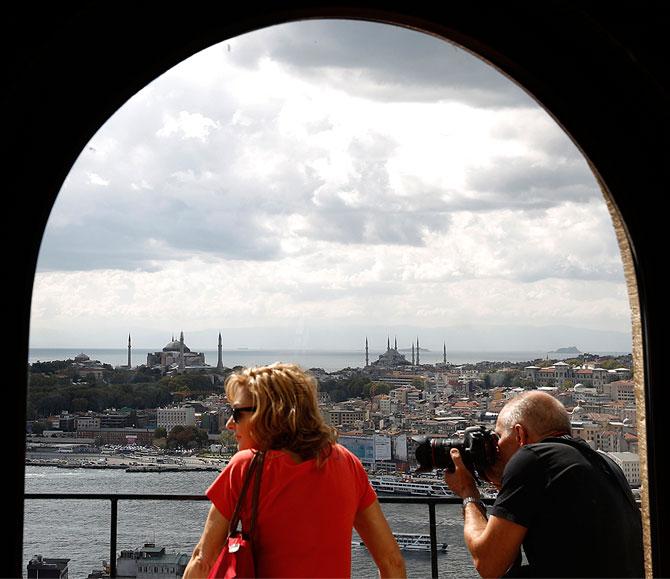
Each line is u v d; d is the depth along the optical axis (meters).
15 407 1.77
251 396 2.08
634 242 1.89
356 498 2.11
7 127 1.77
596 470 2.24
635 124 1.87
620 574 2.17
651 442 1.87
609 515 2.19
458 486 2.48
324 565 1.96
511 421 2.43
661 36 1.79
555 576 2.17
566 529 2.18
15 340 1.78
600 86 1.86
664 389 1.86
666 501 1.85
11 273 1.79
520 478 2.24
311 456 2.02
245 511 1.98
